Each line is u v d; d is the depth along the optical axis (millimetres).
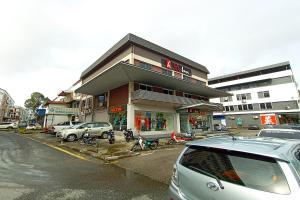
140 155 9148
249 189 1867
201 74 28250
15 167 6453
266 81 40125
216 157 2389
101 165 7238
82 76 29406
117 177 5641
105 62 23609
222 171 2184
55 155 9062
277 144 2416
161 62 21953
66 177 5543
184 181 2516
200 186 2271
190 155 2707
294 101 35875
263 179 1890
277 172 1867
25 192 4312
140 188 4730
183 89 22938
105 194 4301
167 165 6887
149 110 18906
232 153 2289
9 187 4578
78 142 14211
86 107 26984
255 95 40906
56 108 29609
